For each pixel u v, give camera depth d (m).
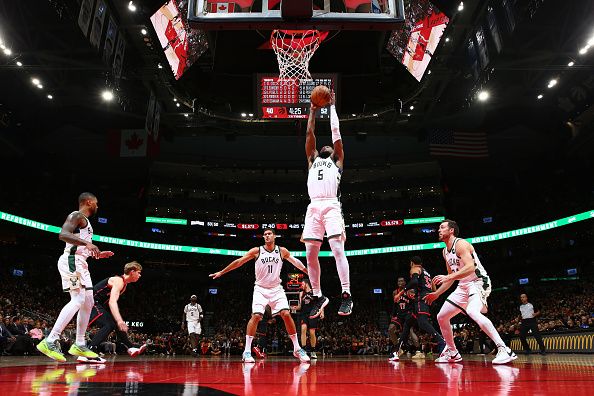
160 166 43.50
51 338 6.07
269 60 28.98
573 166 39.72
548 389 2.39
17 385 2.74
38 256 36.12
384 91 32.34
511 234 40.78
